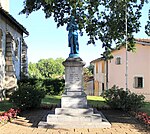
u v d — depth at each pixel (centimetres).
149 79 2481
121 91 1361
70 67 1084
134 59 2553
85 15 1465
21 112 1269
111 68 2878
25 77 2472
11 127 927
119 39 1728
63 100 1040
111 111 1338
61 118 962
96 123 942
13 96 1297
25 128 916
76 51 1116
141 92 2508
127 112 1303
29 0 1535
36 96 1357
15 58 2202
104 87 3175
